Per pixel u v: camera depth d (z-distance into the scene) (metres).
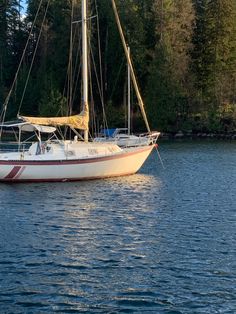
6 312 13.21
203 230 20.80
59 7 87.69
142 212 23.98
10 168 30.34
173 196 28.14
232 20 85.00
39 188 29.42
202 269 16.16
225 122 80.06
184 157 49.31
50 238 19.36
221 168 40.91
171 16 83.06
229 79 85.12
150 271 15.96
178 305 13.62
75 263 16.61
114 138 45.97
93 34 84.44
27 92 84.38
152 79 81.19
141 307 13.51
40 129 31.47
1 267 16.22
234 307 13.52
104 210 24.27
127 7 85.06
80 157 31.41
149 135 37.69
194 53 86.31
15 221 21.97
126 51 39.69
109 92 84.75
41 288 14.66
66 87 81.50
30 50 93.69
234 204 26.23
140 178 34.12
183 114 81.50
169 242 19.00
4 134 66.50
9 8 97.38
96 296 14.16
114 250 17.95
